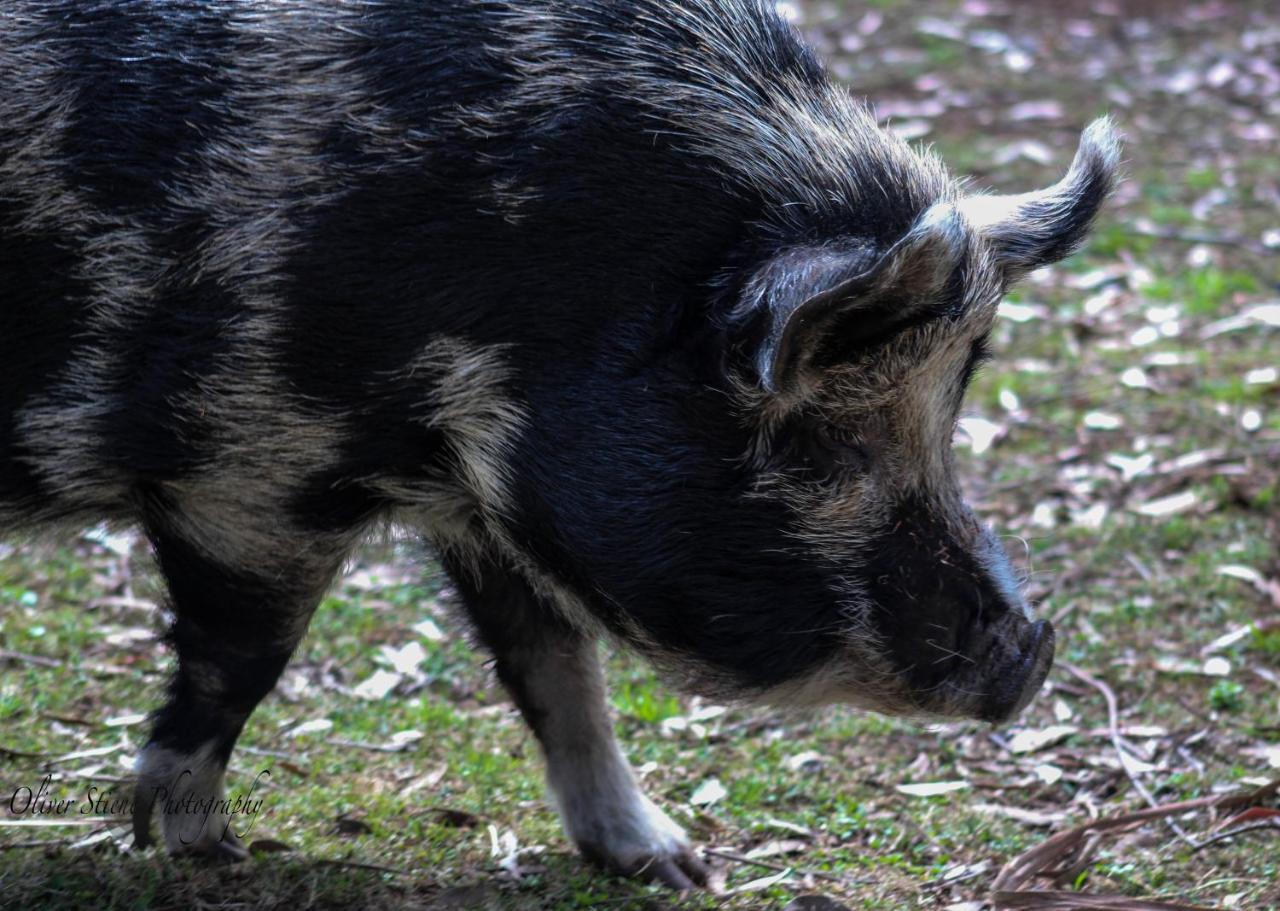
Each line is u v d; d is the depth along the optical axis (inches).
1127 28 818.8
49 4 238.5
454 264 229.6
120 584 398.3
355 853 281.9
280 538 247.4
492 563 267.1
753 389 224.2
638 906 269.1
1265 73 757.9
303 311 231.5
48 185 234.7
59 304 237.9
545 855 288.8
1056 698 351.3
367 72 233.6
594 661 281.7
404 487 247.1
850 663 242.8
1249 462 440.1
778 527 233.1
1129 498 431.2
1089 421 465.7
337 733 338.3
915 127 697.6
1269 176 647.8
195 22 237.1
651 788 319.6
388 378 233.5
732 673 243.4
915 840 300.0
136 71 235.5
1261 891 274.2
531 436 233.1
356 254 230.1
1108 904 261.0
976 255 234.1
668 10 241.4
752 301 221.8
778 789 319.6
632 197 229.6
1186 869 284.7
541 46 234.4
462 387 233.3
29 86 235.3
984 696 240.2
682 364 228.2
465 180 229.6
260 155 232.1
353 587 402.9
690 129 232.8
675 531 231.9
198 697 264.2
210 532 248.1
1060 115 710.5
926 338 227.5
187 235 233.1
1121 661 362.9
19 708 333.1
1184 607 382.3
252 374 234.1
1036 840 300.4
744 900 273.9
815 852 294.4
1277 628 368.5
